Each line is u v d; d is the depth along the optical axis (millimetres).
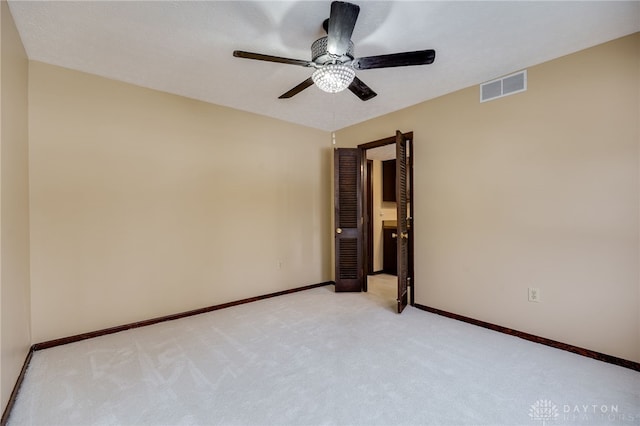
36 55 2359
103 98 2742
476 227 2953
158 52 2338
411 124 3535
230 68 2600
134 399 1795
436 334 2709
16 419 1631
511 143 2707
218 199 3484
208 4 1790
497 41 2197
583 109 2316
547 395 1813
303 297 3926
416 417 1628
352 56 1855
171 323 3000
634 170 2113
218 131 3488
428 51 1870
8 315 1744
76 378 2014
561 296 2432
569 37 2154
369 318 3123
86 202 2652
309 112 3781
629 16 1916
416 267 3471
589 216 2299
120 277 2826
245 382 1965
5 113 1761
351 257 4180
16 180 2002
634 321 2115
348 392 1853
